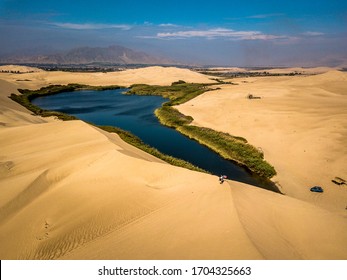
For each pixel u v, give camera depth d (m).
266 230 17.58
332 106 62.69
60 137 37.03
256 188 25.22
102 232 18.59
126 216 19.88
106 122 62.81
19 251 17.44
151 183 24.03
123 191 22.86
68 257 16.31
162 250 15.47
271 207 20.80
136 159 26.89
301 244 17.66
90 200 22.06
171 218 18.52
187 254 14.84
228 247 14.88
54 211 21.08
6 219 20.47
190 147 46.28
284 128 49.19
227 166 38.56
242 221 17.06
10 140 37.50
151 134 53.66
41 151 32.81
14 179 25.41
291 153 40.09
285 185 32.50
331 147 39.41
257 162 37.94
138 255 15.35
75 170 26.55
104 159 27.70
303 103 67.62
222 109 66.88
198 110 68.88
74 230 19.00
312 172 34.62
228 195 20.11
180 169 25.27
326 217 20.30
